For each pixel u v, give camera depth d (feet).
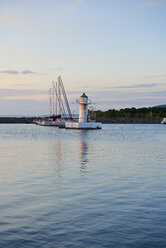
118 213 42.75
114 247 32.04
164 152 130.11
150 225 38.01
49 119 569.64
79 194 53.78
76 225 38.17
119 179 67.87
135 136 269.03
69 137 248.32
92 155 116.67
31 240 33.71
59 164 91.20
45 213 42.88
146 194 53.78
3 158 105.91
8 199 50.34
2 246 32.17
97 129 385.50
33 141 200.44
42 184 62.18
